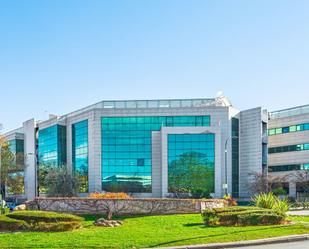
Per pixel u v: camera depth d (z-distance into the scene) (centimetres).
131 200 2417
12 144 9356
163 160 6488
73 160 7694
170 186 6412
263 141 7175
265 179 6425
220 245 1317
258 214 1834
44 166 8062
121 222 1958
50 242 1362
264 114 7212
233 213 1836
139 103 7206
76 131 7631
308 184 6625
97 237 1463
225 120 6825
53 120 8062
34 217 1780
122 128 6900
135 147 6825
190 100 7200
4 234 1591
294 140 7306
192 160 6444
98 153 6900
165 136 6531
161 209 2419
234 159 7000
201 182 6400
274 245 1366
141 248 1269
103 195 3133
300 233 1540
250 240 1395
